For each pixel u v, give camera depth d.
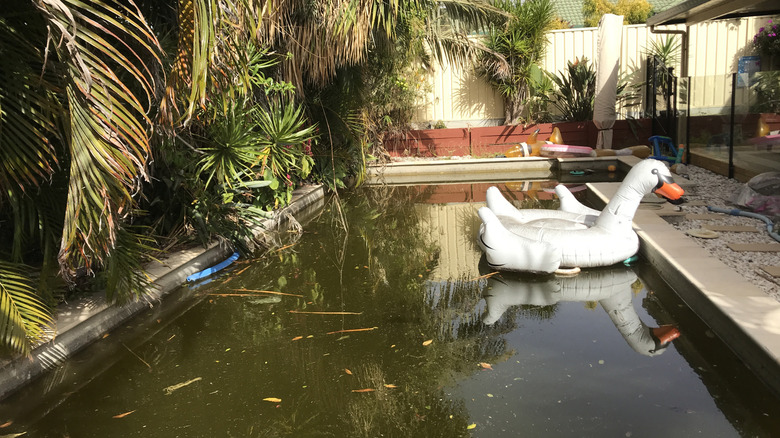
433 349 3.64
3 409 3.11
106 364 3.60
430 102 12.58
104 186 2.67
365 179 10.46
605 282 4.74
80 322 3.80
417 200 8.61
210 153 5.38
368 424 2.84
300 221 7.40
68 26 2.50
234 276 5.24
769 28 11.38
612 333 3.78
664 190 4.86
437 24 9.95
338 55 6.40
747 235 5.17
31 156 2.93
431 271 5.21
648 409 2.87
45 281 3.42
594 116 11.02
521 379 3.22
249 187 6.39
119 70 3.88
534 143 11.16
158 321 4.25
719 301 3.62
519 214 5.72
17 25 2.92
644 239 5.23
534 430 2.71
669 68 10.44
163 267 4.92
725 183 7.37
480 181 10.09
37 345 3.40
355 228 6.94
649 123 11.24
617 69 10.80
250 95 5.90
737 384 3.07
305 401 3.09
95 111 2.58
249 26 3.45
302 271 5.34
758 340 3.08
